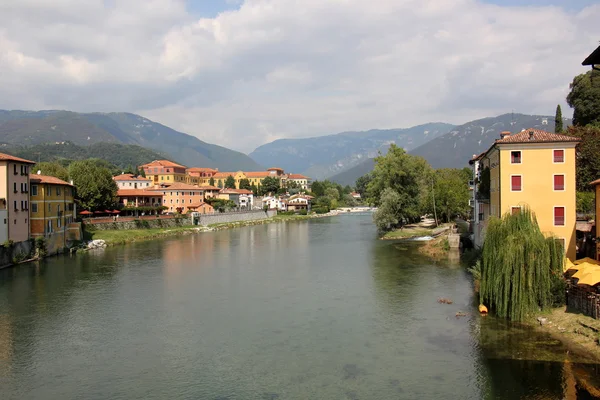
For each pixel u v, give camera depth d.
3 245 68.81
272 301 49.09
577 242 53.00
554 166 51.59
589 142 74.06
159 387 29.52
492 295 40.31
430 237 102.44
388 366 31.58
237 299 50.16
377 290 52.56
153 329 40.47
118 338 38.34
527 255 38.31
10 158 69.19
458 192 118.19
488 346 33.59
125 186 187.00
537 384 28.05
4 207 69.25
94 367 32.72
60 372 31.97
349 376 30.25
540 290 38.34
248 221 164.62
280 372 31.12
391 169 117.88
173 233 121.06
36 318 43.94
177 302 49.19
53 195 82.19
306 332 38.84
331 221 177.50
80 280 60.41
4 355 35.03
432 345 34.91
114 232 107.19
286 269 67.75
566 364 30.28
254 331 39.41
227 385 29.52
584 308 36.78
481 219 71.31
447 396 27.25
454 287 52.62
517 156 52.38
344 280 58.72
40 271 66.75
